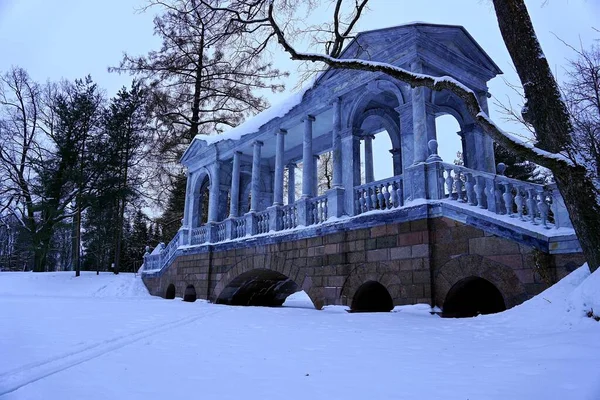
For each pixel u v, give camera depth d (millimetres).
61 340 5941
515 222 8805
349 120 13750
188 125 28938
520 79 7711
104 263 44750
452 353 4816
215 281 18469
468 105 7492
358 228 12117
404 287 10594
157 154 29688
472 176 10086
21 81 34656
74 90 33250
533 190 8836
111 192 30047
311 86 14891
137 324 8062
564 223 8156
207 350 5320
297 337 6426
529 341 5086
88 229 35844
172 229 33875
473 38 12461
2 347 5312
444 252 9945
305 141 15422
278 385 3533
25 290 24562
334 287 12555
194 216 22109
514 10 7676
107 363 4504
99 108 33250
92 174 30562
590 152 7668
